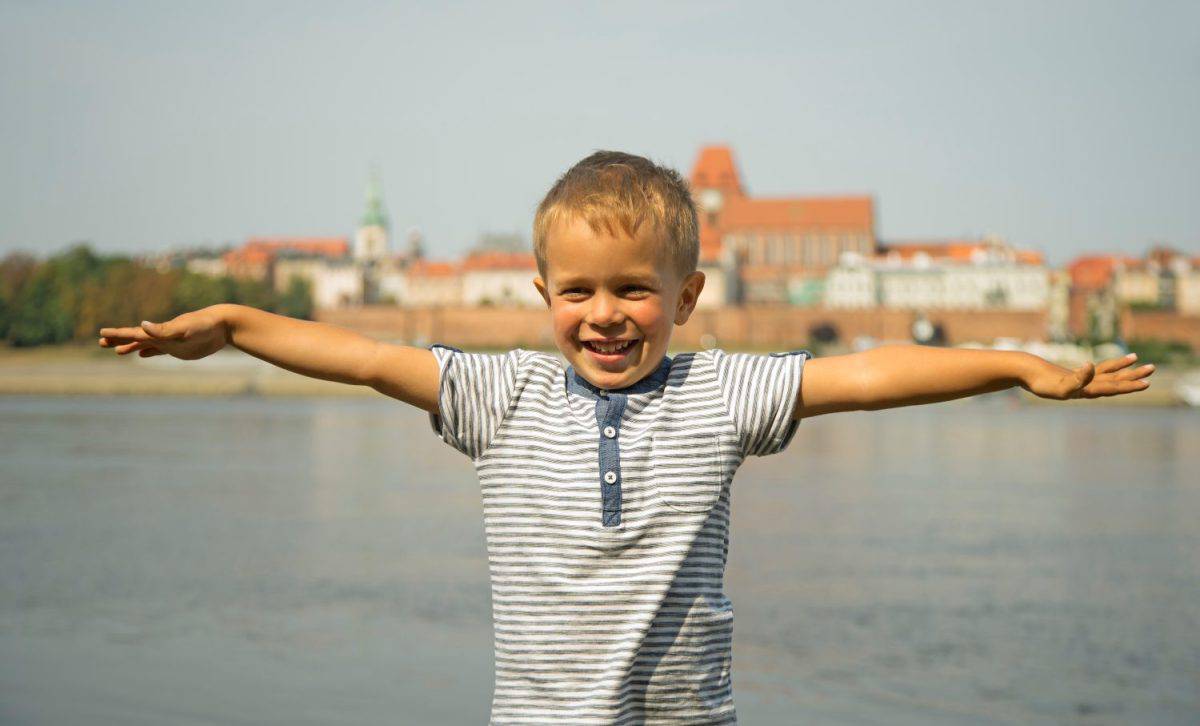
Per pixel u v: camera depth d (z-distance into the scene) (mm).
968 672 12422
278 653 12211
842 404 3133
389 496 30078
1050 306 180000
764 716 10406
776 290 182250
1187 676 12391
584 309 3014
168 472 36406
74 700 10008
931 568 19750
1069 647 13648
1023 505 29781
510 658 3070
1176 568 19953
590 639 3021
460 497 29969
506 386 3139
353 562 19188
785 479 37094
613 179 3025
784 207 186500
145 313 137125
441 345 3242
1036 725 10398
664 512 3055
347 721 9492
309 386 103312
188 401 94000
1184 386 98625
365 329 152500
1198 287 193500
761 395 3123
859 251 184500
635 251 2971
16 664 11484
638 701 3041
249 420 67938
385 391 3172
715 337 154125
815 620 15148
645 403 3129
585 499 3049
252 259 189000
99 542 21234
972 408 95125
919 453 48938
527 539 3066
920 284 174750
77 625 13688
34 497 28906
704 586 3070
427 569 18531
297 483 33344
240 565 18734
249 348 3152
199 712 9703
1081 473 39344
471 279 184875
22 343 133000
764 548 22016
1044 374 2902
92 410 78312
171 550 20328
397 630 13648
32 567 18219
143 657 11945
